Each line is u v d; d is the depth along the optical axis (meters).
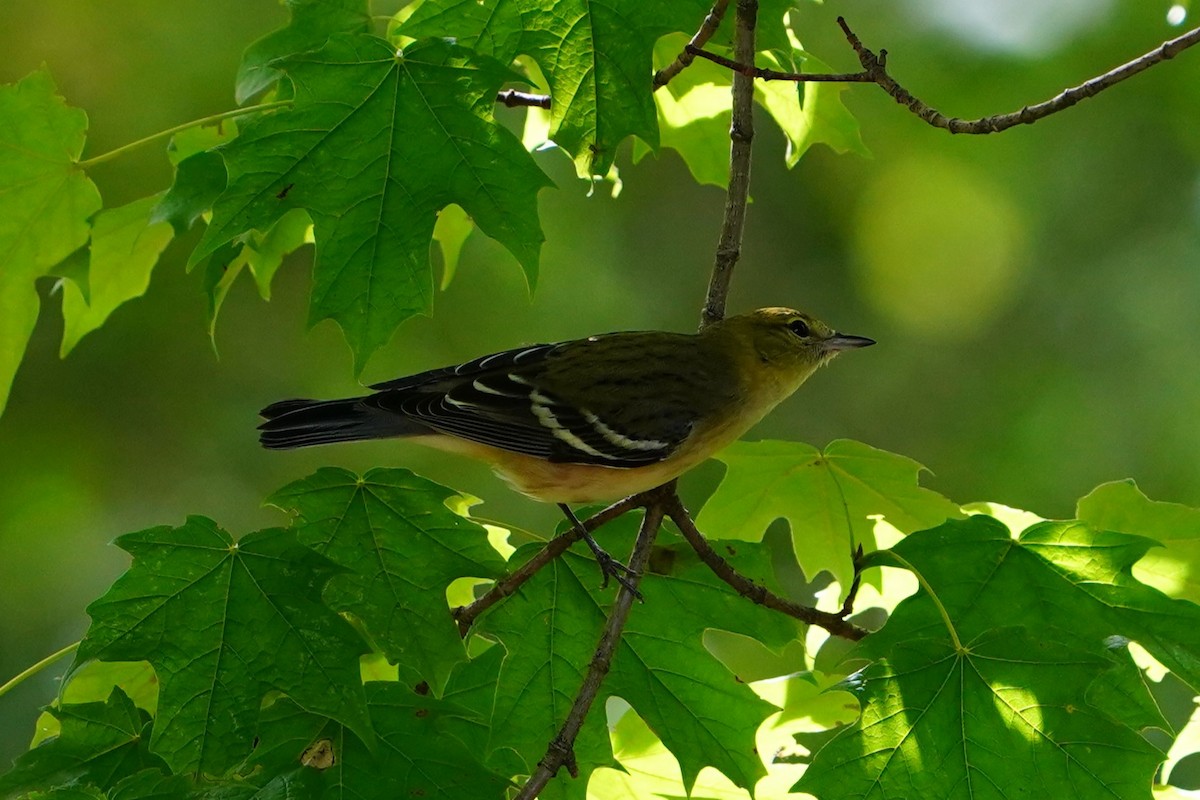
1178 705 14.86
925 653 7.78
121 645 7.16
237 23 17.92
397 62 8.15
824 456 9.59
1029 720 7.55
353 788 7.33
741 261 20.27
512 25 8.50
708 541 8.62
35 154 9.78
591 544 8.46
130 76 17.59
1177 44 7.77
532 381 10.16
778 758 9.47
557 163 18.92
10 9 17.38
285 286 18.66
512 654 8.35
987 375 19.56
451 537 7.92
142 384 18.03
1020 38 18.86
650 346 10.55
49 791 7.02
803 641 8.46
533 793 7.07
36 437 17.67
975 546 8.46
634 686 8.33
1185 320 18.88
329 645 7.28
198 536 7.43
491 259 18.30
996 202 19.64
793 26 19.02
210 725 7.13
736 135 9.66
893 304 20.09
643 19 8.47
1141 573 9.26
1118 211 19.45
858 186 20.06
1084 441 18.73
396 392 10.10
